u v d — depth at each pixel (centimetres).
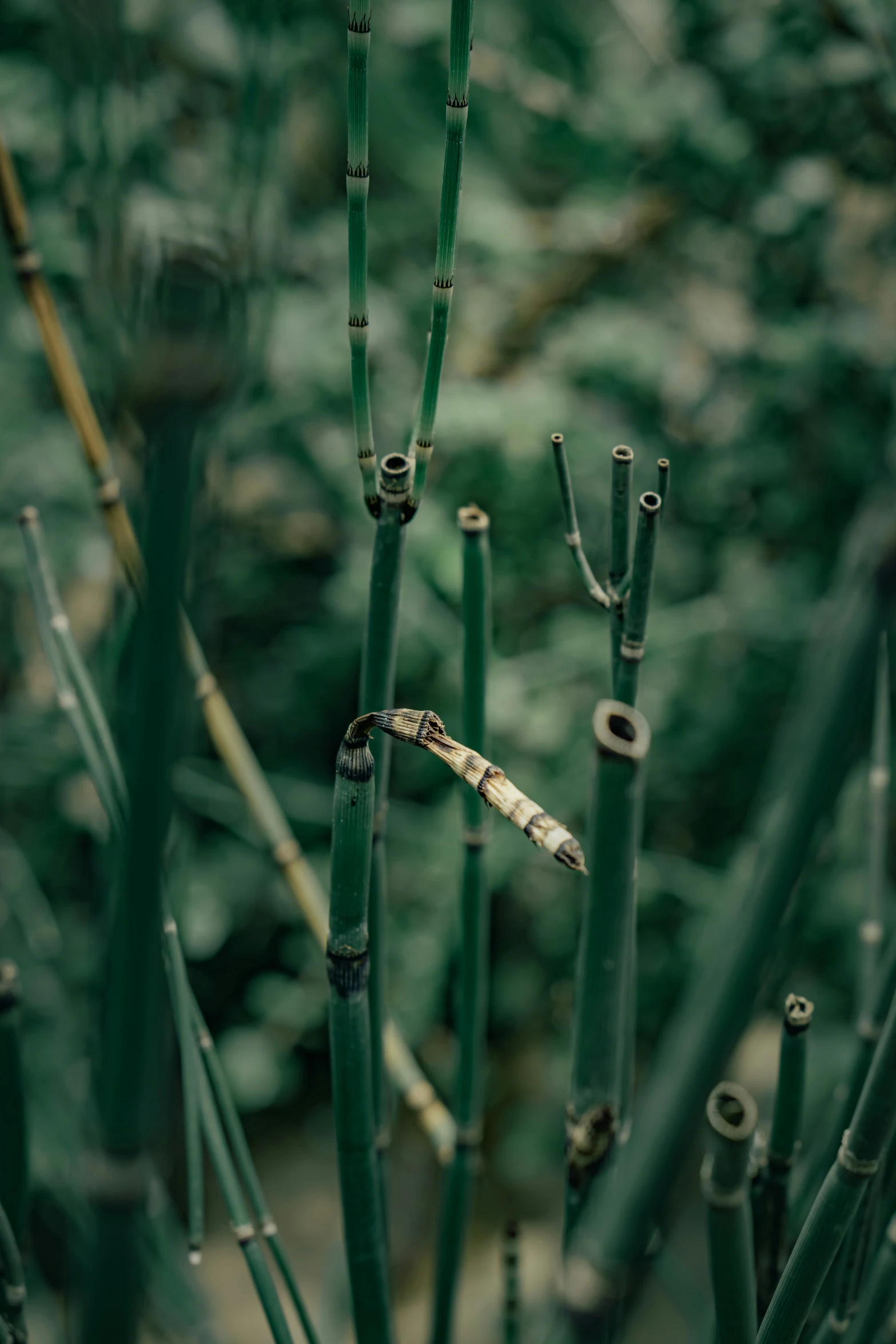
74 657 57
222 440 50
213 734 63
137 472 42
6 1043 52
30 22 137
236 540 173
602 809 49
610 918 50
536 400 149
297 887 64
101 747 54
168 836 42
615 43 178
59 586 153
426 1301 160
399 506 50
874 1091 45
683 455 161
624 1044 57
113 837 52
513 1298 61
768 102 152
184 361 39
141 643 41
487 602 56
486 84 161
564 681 162
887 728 64
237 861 171
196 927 165
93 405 55
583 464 154
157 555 40
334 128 158
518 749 159
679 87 155
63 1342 56
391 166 171
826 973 149
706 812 169
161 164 60
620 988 51
